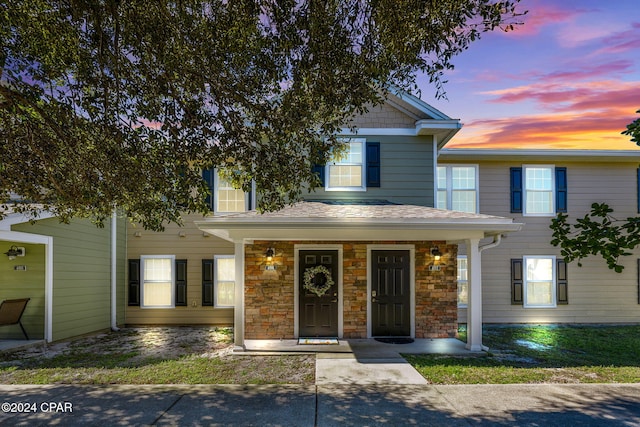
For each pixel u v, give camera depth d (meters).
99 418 4.87
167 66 4.86
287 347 8.69
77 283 10.23
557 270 12.23
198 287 12.16
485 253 12.27
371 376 6.57
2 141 5.27
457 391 5.83
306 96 5.31
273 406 5.24
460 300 12.12
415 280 9.93
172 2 4.71
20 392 5.80
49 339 9.24
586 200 12.49
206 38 4.92
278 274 9.88
